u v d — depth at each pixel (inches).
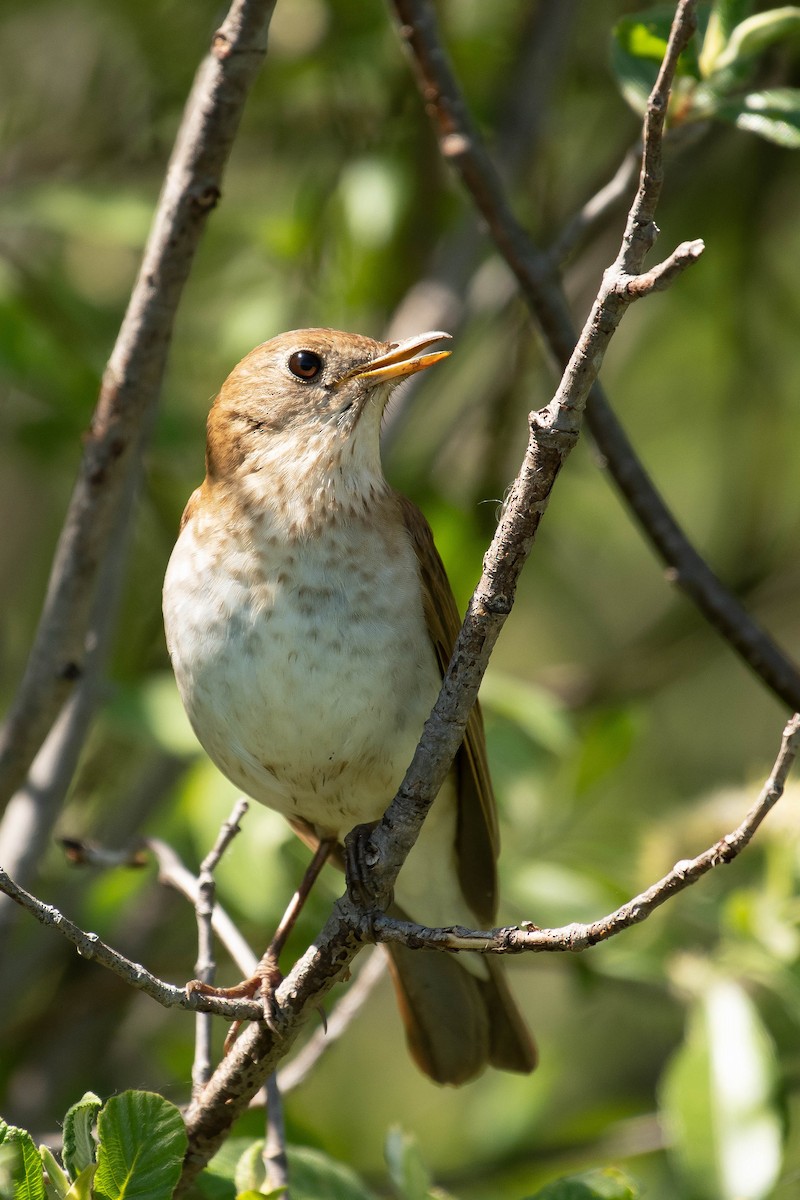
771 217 542.9
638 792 527.2
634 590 602.9
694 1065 324.8
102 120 537.6
